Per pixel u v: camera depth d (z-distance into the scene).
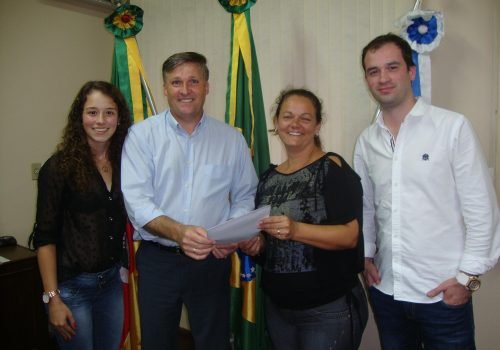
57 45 2.63
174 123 1.47
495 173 1.77
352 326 1.29
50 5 2.58
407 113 1.37
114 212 1.51
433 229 1.30
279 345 1.43
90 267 1.46
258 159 1.99
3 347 2.11
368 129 1.53
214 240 1.20
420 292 1.33
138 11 2.02
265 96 2.34
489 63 1.75
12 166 2.48
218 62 2.51
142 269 1.51
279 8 2.25
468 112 1.81
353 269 1.30
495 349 1.85
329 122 2.14
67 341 1.51
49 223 1.42
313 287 1.27
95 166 1.48
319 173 1.30
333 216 1.25
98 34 2.85
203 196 1.50
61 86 2.67
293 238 1.19
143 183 1.43
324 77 2.13
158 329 1.50
